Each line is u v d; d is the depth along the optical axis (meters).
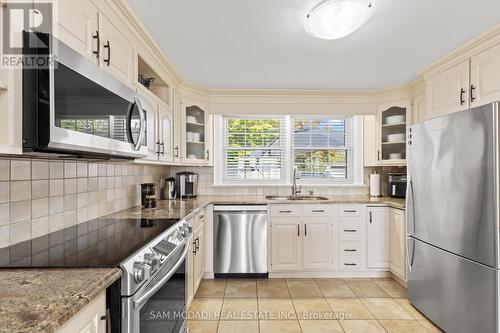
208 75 3.01
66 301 0.76
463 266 1.93
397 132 3.57
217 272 3.27
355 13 1.68
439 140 2.15
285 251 3.29
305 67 2.76
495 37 1.90
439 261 2.17
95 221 1.92
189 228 2.07
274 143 4.02
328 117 4.02
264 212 3.29
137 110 1.58
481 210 1.79
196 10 1.75
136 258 1.18
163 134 2.59
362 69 2.82
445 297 2.11
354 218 3.31
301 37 2.12
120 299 1.07
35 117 0.94
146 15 1.81
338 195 3.91
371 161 3.67
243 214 3.28
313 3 1.67
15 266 1.04
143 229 1.66
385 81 3.23
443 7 1.72
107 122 1.32
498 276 1.69
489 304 1.74
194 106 3.40
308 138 4.02
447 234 2.07
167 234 1.62
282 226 3.29
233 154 3.99
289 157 3.99
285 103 3.61
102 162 1.99
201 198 3.57
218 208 3.28
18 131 0.90
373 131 3.64
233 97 3.58
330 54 2.44
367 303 2.66
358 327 2.25
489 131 1.73
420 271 2.41
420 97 3.23
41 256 1.16
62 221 1.68
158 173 3.43
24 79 0.93
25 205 1.41
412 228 2.50
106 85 1.31
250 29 2.00
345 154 4.02
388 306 2.60
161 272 1.45
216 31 2.03
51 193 1.59
